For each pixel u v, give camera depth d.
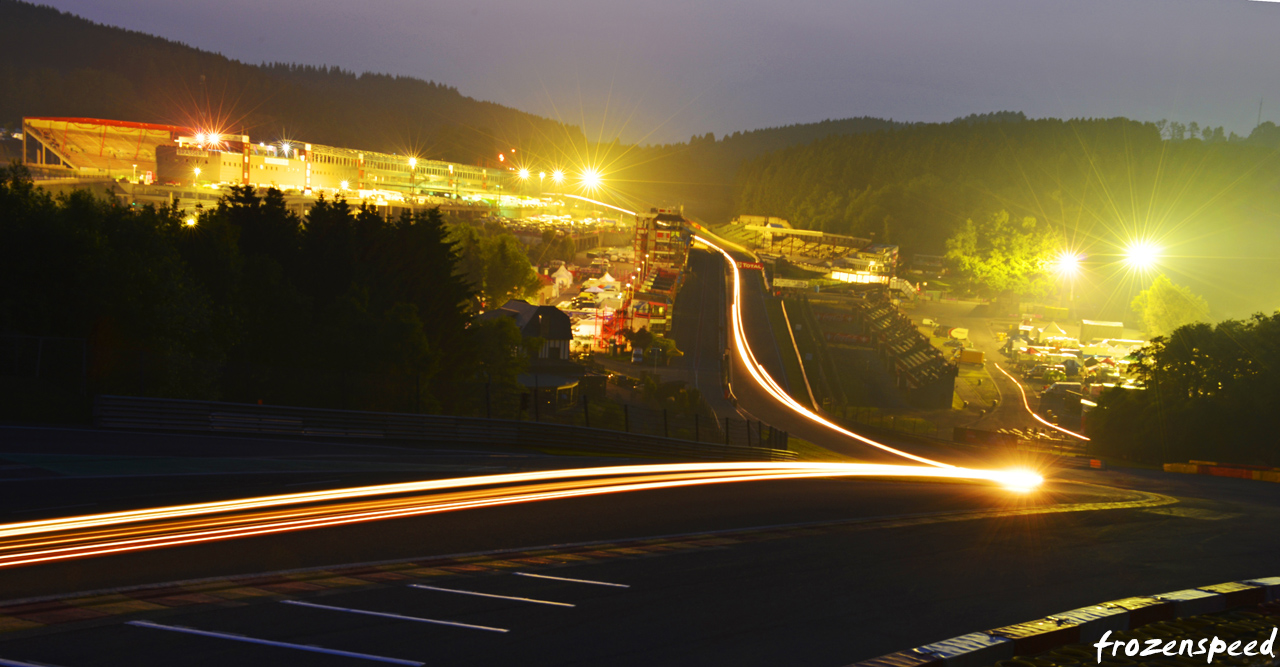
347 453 27.33
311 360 47.91
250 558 11.33
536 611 9.01
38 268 34.91
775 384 121.06
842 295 194.12
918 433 93.25
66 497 15.66
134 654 7.17
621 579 10.81
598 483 23.16
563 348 102.62
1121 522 18.56
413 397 39.19
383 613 8.72
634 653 7.60
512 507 17.48
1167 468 54.28
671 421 66.19
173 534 12.85
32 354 30.30
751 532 15.37
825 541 14.47
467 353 66.44
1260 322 72.19
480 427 37.41
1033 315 184.75
